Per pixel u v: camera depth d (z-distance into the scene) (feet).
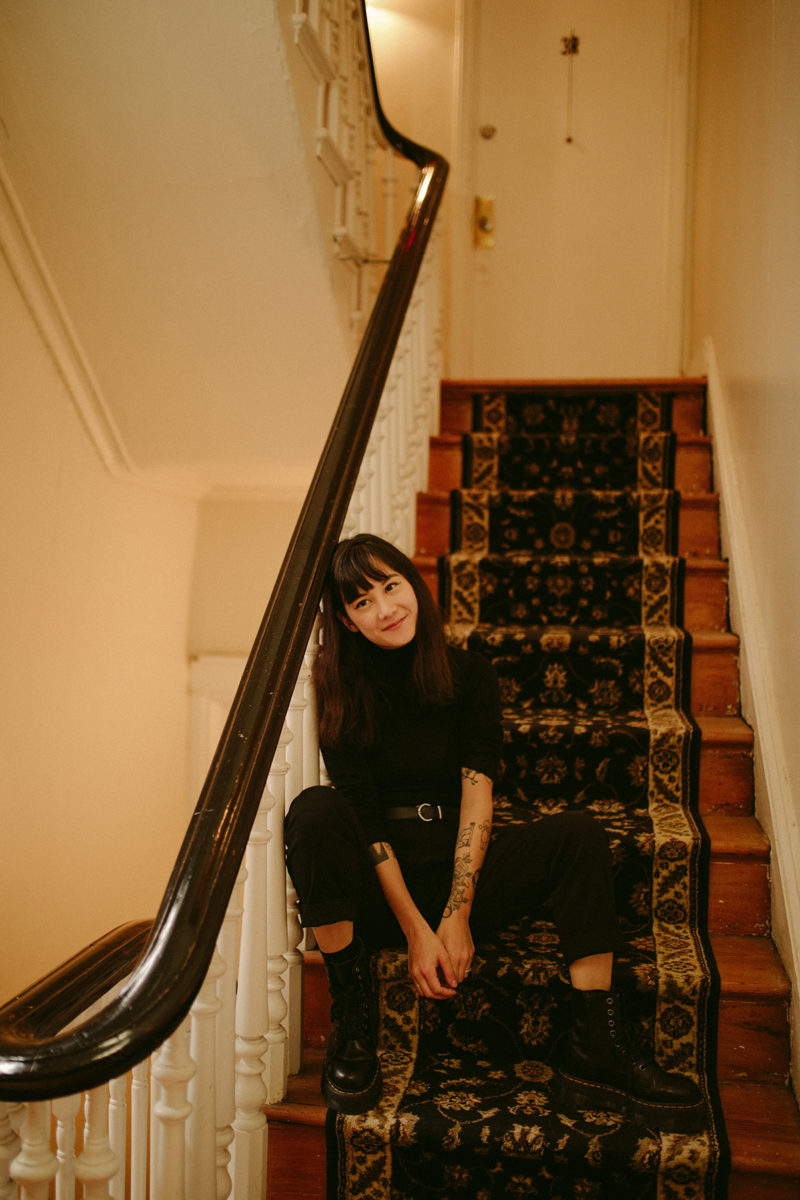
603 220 13.16
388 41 13.10
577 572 8.08
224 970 3.89
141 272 7.77
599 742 6.56
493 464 9.70
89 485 9.12
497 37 13.29
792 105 6.32
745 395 7.95
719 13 10.51
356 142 8.71
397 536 7.61
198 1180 3.68
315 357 8.50
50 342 8.11
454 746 5.40
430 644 5.29
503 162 13.33
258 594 11.64
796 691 5.65
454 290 13.20
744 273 8.20
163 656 10.96
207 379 8.77
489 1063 5.05
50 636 8.38
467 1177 4.45
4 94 6.59
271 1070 4.74
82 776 9.07
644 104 13.01
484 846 5.03
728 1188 4.34
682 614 7.98
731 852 5.77
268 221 7.38
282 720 4.06
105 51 6.33
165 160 6.96
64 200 7.26
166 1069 3.45
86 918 9.20
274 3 6.06
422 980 4.63
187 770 11.68
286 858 4.69
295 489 11.08
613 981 5.03
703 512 8.68
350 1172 4.54
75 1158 3.62
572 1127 4.42
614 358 13.21
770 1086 5.05
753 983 5.11
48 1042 2.98
